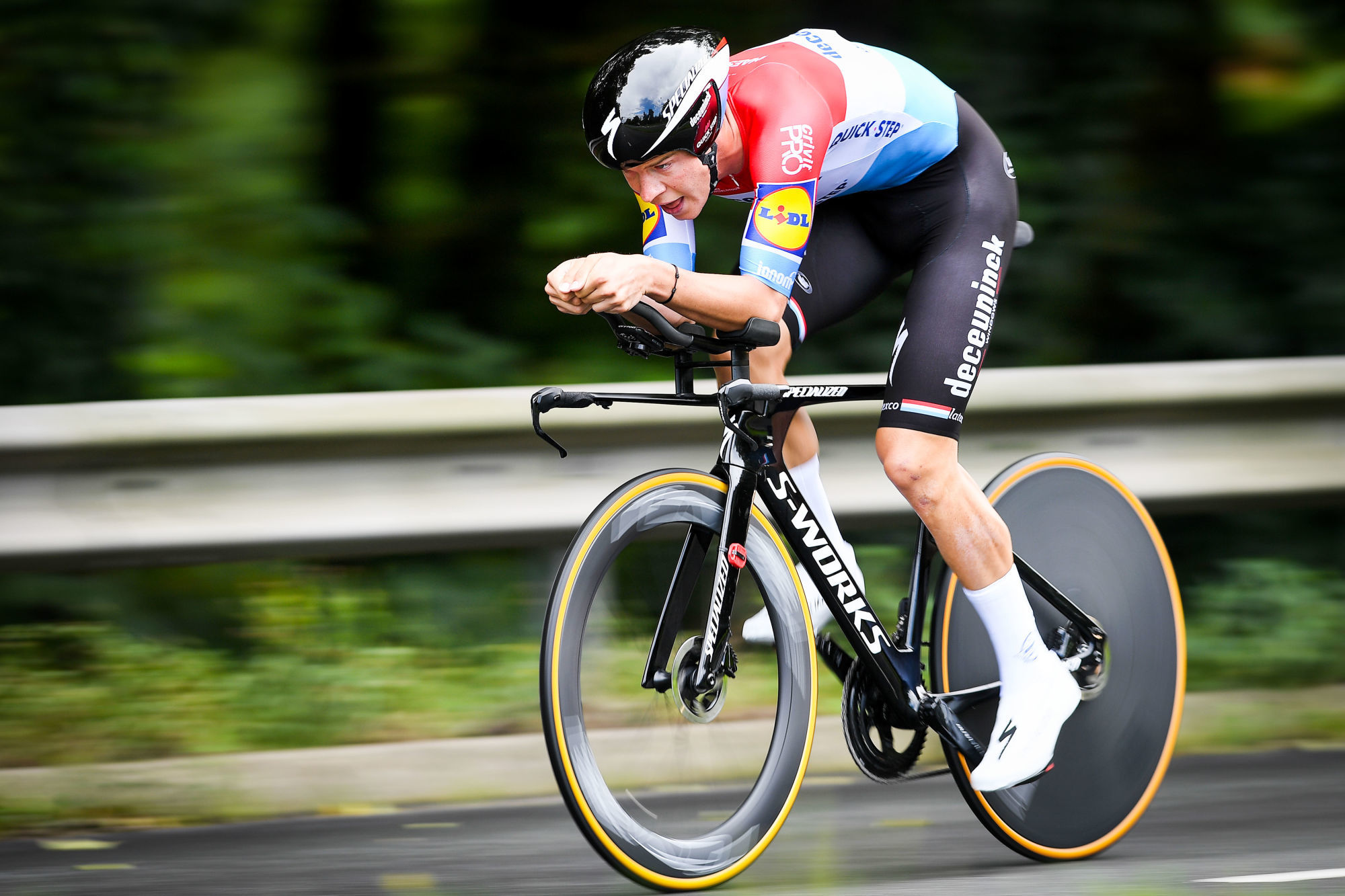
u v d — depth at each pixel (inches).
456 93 766.5
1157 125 827.4
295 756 516.1
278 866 430.3
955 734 430.0
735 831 403.5
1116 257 814.5
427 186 775.1
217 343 693.9
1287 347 828.0
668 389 596.1
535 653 597.9
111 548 531.8
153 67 689.6
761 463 407.2
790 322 445.1
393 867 427.8
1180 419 637.3
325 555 555.8
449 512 561.6
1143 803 461.1
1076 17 802.2
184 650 588.4
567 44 780.6
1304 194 824.9
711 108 375.2
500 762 536.4
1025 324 811.4
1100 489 473.1
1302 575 700.0
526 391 566.6
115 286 697.0
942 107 436.1
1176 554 737.0
